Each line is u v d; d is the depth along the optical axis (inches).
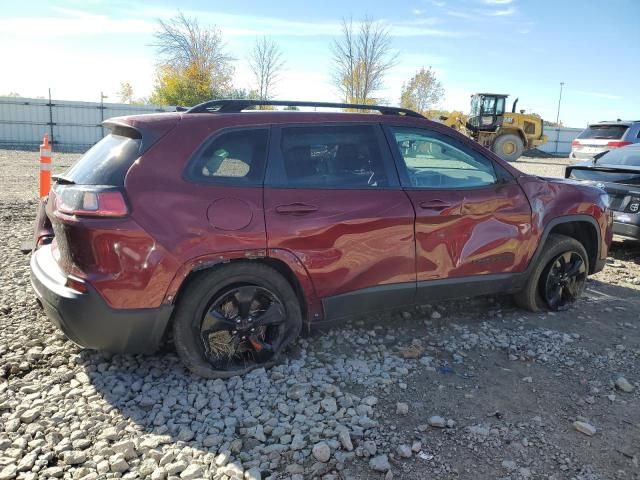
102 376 136.3
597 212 195.9
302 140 146.0
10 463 103.0
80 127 1120.8
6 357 142.9
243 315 137.0
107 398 126.8
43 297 128.8
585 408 129.0
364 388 135.3
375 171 153.6
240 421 119.5
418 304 162.4
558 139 1612.9
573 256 195.0
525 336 169.0
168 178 127.3
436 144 165.8
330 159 148.5
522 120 1182.3
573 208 188.4
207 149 133.5
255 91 1494.8
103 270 121.1
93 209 120.0
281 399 127.7
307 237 138.7
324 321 148.6
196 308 130.6
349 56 1403.8
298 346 155.9
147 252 122.2
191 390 130.3
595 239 201.2
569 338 168.2
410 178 158.4
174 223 124.8
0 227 298.0
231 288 134.4
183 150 130.8
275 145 141.9
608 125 663.1
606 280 240.5
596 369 149.0
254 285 137.2
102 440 111.0
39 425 114.6
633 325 183.0
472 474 104.8
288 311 142.9
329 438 113.6
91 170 130.1
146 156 127.5
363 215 145.9
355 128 154.2
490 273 172.4
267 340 143.0
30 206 365.4
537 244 180.9
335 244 142.8
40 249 148.9
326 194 143.5
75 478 100.2
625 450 113.3
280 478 102.2
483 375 144.3
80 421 117.7
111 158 129.8
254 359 141.2
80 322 122.0
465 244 164.4
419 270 157.6
